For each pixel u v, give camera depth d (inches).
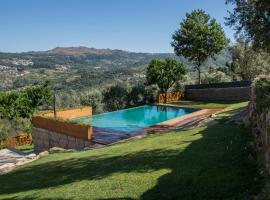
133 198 368.8
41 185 501.0
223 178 368.2
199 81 1831.9
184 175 401.1
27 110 1295.5
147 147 609.3
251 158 406.9
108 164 539.8
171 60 1721.2
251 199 303.3
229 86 1624.0
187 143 569.6
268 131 361.7
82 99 1628.9
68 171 553.6
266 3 532.1
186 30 1734.7
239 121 679.7
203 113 1268.5
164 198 352.5
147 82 1764.3
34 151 1154.7
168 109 1619.1
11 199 455.8
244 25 592.1
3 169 684.1
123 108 1717.5
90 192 414.9
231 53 1926.7
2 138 1227.9
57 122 1084.5
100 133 1032.2
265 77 563.5
